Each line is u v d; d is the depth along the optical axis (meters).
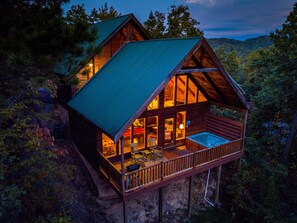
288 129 21.50
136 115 9.07
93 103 12.13
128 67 12.71
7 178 7.28
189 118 15.62
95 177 12.90
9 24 8.25
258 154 18.73
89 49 9.81
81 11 17.39
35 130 8.11
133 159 12.44
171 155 13.85
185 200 14.16
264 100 19.64
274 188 15.13
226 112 20.84
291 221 13.86
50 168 7.37
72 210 9.75
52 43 8.17
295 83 17.39
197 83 15.11
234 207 14.96
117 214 12.07
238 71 34.12
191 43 10.48
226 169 17.33
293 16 17.47
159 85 9.52
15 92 8.85
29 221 7.30
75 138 15.06
